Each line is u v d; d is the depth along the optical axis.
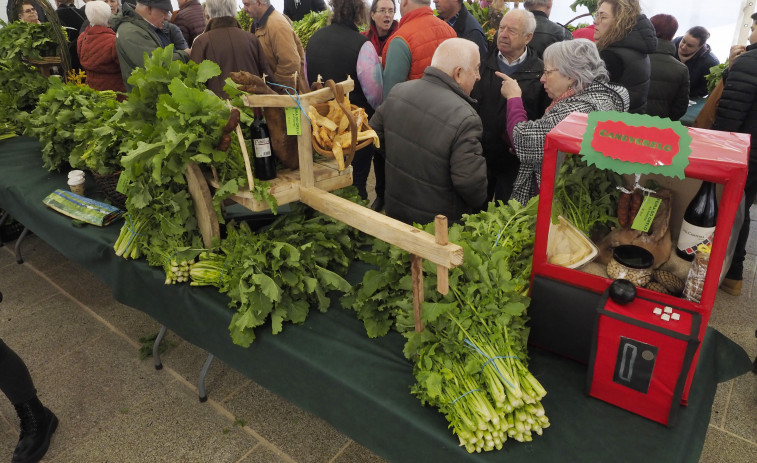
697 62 4.76
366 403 1.41
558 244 1.43
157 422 2.30
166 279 1.94
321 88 1.79
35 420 2.10
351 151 1.64
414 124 2.19
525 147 2.29
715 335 1.62
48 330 2.93
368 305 1.64
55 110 2.96
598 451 1.21
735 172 1.04
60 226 2.44
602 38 2.65
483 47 3.66
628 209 1.38
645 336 1.20
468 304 1.35
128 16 3.58
